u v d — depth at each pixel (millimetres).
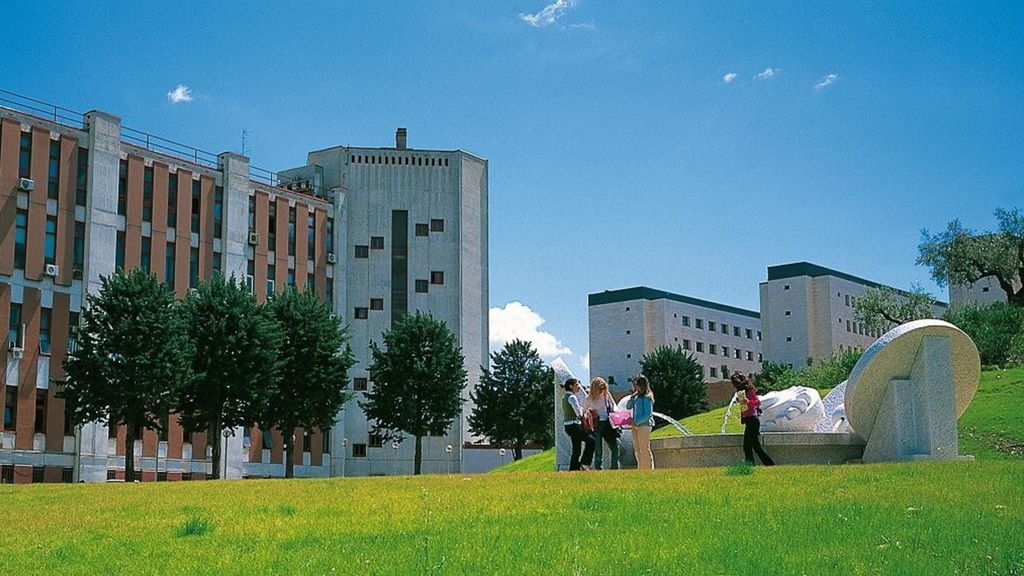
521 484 16141
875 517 10805
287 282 77125
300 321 60656
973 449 28359
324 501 14508
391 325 83812
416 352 70000
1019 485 13211
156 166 67062
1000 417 31203
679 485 14680
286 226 77750
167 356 51344
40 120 60344
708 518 11133
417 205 86000
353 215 84688
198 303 55125
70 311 60594
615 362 131625
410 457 82500
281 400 59812
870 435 23031
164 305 52438
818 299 124438
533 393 81000
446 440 83062
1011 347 47406
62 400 59531
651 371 90812
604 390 22359
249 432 71562
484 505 13039
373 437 81875
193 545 10727
